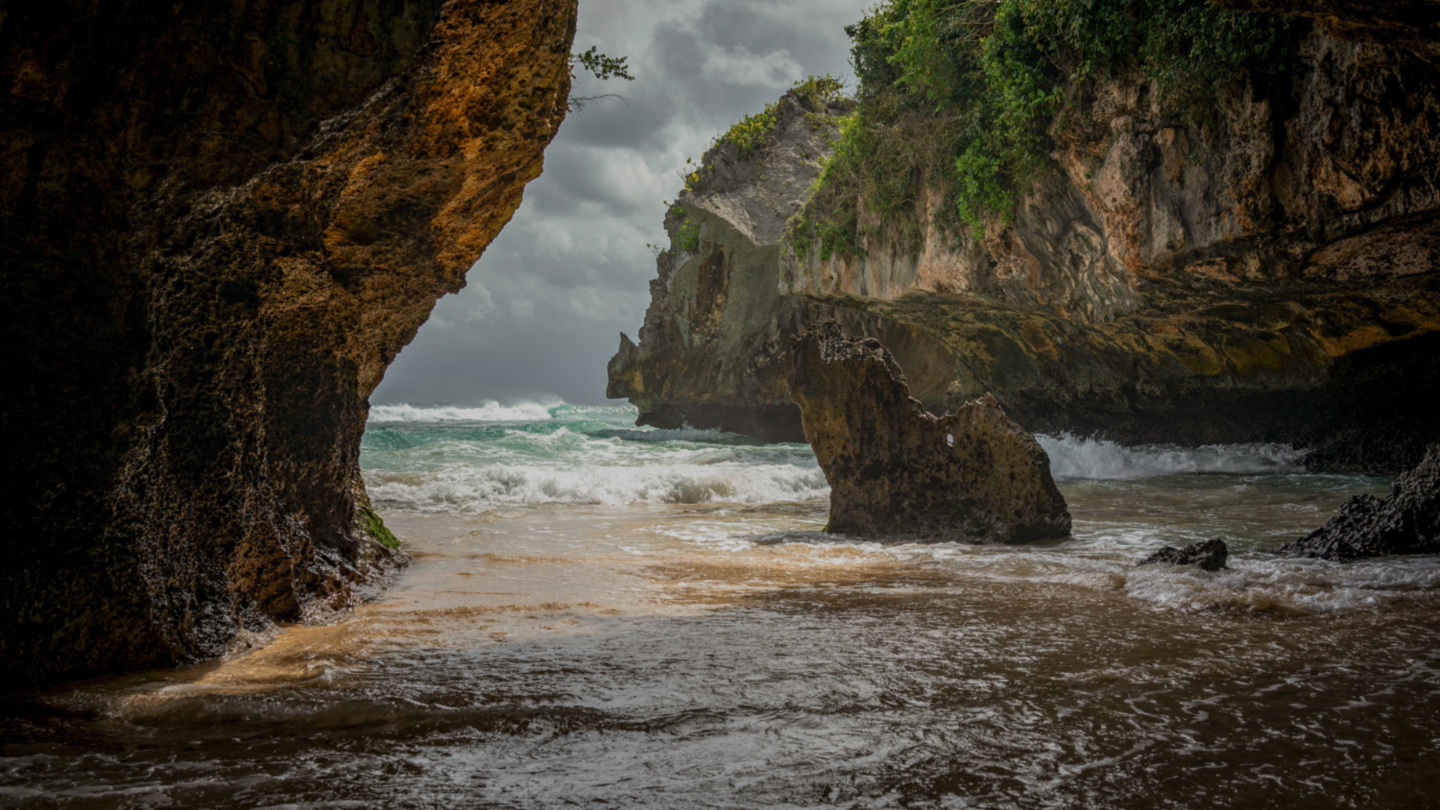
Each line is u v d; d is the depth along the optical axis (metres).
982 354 22.48
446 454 21.03
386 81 4.55
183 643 4.56
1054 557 7.95
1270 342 15.87
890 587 6.75
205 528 4.91
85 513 4.27
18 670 4.09
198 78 4.11
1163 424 19.81
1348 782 2.90
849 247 21.64
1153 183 12.77
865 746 3.27
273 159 4.51
